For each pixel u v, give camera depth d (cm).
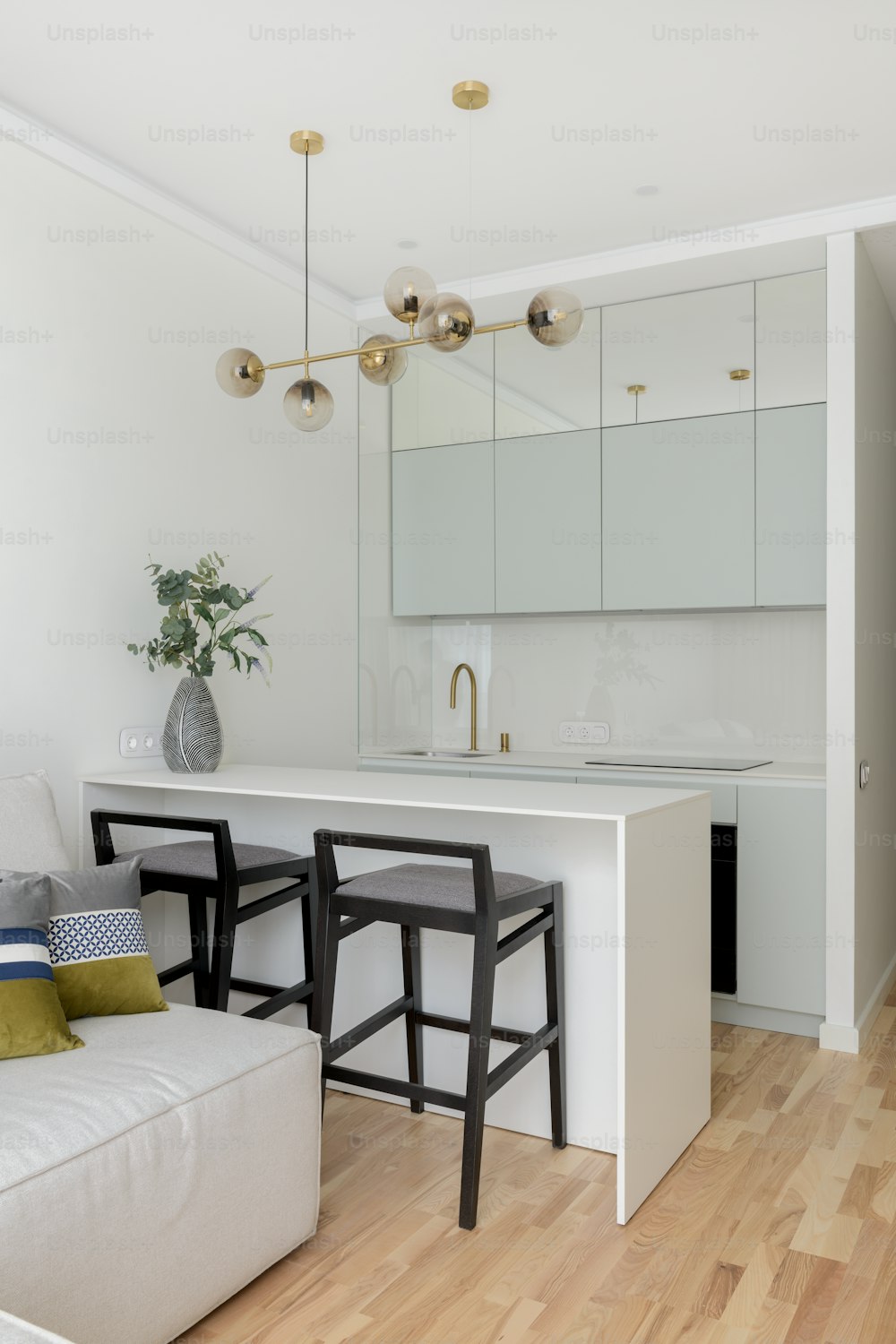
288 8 239
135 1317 171
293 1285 201
